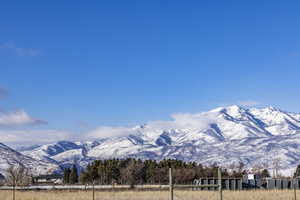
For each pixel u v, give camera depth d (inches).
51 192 2453.2
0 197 1918.1
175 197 1999.3
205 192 2444.6
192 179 4670.3
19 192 2388.0
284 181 3280.0
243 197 2039.9
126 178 4960.6
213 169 4940.9
